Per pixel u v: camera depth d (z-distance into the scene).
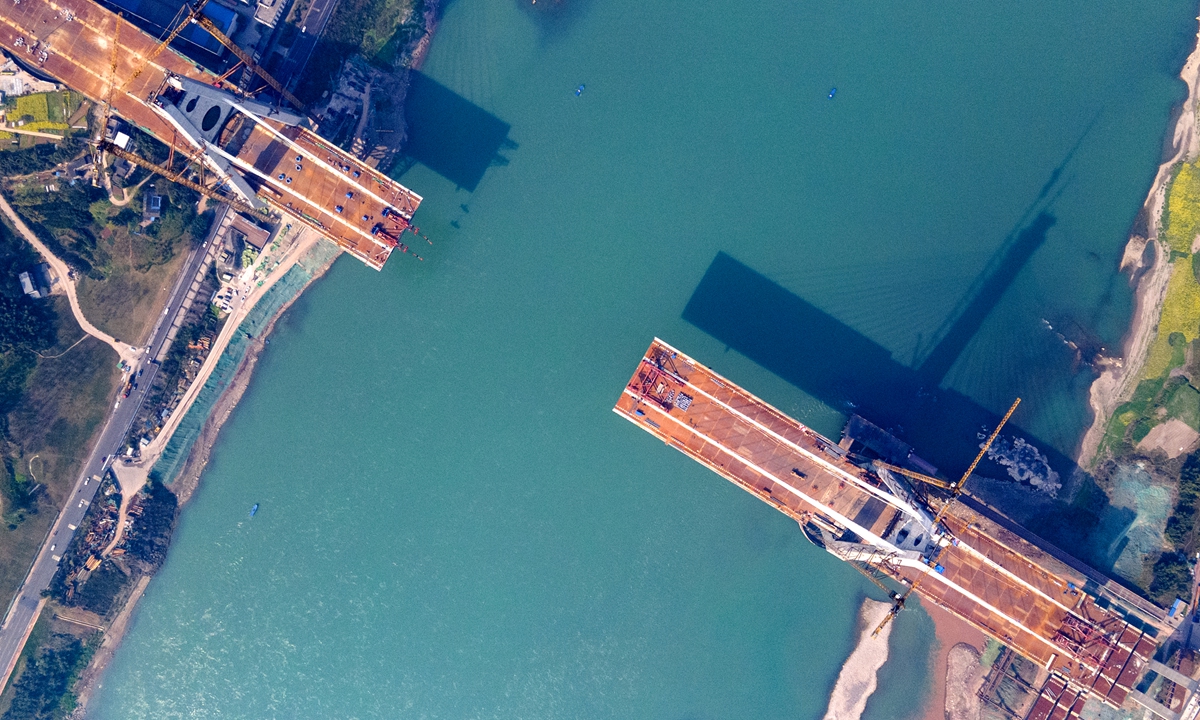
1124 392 113.38
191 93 99.69
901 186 115.75
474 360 118.44
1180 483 111.69
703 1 117.00
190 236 115.75
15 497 116.31
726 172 116.50
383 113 117.50
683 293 116.44
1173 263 112.81
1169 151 113.50
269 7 115.31
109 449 118.25
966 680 115.56
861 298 115.50
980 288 114.69
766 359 115.81
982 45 115.75
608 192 117.12
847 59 116.38
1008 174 115.19
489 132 117.75
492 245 117.94
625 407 102.94
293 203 105.31
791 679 117.94
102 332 117.50
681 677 118.56
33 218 114.06
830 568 117.62
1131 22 114.44
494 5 118.12
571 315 117.38
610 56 117.75
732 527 117.56
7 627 118.06
